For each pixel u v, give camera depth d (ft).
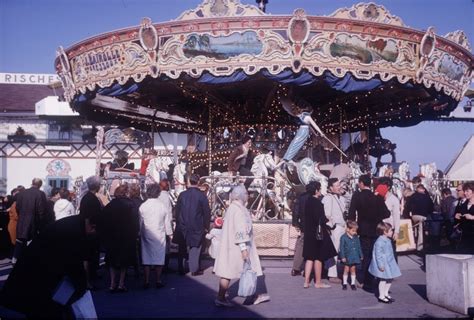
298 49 37.76
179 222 32.71
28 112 101.35
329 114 60.90
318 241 28.55
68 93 48.34
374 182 44.68
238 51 38.45
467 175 73.10
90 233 26.55
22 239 37.27
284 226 39.06
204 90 50.88
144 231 28.43
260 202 40.83
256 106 55.11
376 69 40.09
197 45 38.83
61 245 16.57
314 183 29.22
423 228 42.65
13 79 118.52
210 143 58.65
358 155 65.92
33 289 16.20
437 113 59.11
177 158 60.29
